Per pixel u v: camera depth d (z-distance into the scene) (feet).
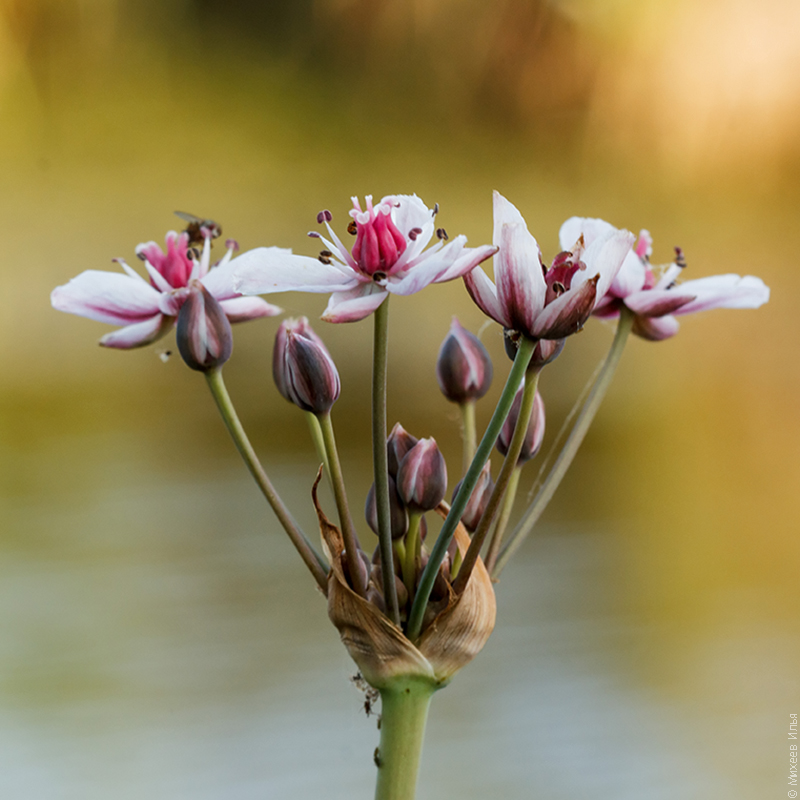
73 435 3.78
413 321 4.19
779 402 4.30
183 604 2.65
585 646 2.60
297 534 1.31
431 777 2.11
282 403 4.16
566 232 1.36
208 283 1.35
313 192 6.33
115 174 6.05
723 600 2.77
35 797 1.99
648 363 4.64
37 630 2.53
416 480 1.31
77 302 1.35
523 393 1.29
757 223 6.09
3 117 6.24
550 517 3.29
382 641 1.30
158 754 2.13
